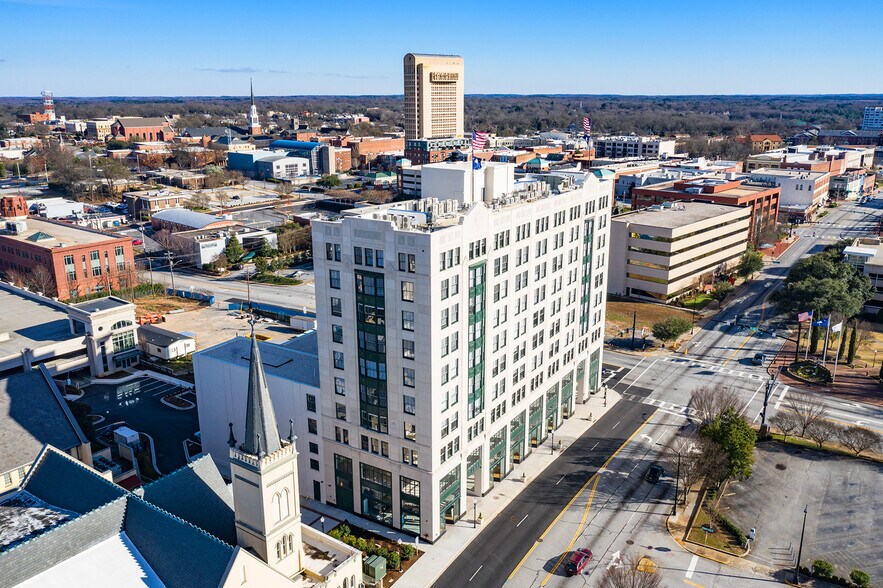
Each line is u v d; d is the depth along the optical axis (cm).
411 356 7450
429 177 9856
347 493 8575
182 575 5425
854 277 15612
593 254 11000
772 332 15175
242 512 6022
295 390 8650
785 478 9281
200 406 9669
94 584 5434
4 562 5216
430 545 7912
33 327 13225
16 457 8094
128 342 13150
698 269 18175
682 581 7244
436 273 7075
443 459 7900
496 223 8069
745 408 11388
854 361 13275
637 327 15512
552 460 9819
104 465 9369
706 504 8675
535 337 9606
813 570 7331
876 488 9000
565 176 11456
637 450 10075
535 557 7694
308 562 6569
